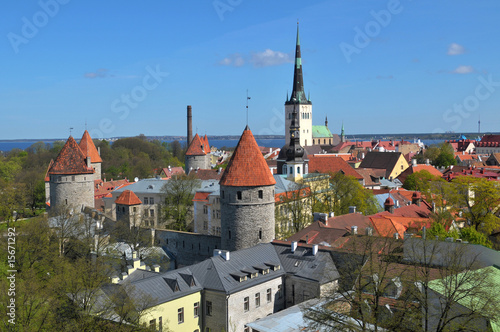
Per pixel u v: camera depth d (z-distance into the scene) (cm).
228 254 6762
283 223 10400
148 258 8900
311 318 4988
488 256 5872
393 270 5453
